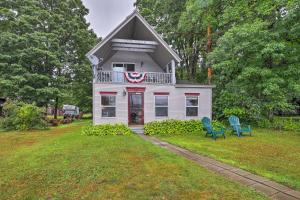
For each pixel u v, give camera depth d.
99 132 15.21
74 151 9.85
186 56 33.28
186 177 6.47
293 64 17.27
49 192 5.76
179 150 10.56
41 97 25.25
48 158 8.77
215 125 18.11
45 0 31.44
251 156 9.38
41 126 20.67
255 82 18.78
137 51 20.91
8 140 14.26
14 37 25.17
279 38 17.61
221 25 22.58
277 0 16.20
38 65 27.28
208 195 5.29
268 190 5.64
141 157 8.77
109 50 19.70
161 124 17.25
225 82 22.89
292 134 16.00
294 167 7.83
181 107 19.27
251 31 16.84
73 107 42.09
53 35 27.80
